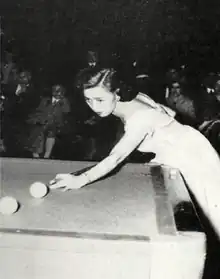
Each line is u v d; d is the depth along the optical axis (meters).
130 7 2.63
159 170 1.90
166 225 1.20
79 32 2.72
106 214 1.32
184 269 1.10
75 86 2.86
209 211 2.01
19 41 2.81
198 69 2.64
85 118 2.92
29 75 2.87
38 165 1.94
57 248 1.11
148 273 1.11
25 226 1.20
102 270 1.12
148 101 1.98
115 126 2.92
